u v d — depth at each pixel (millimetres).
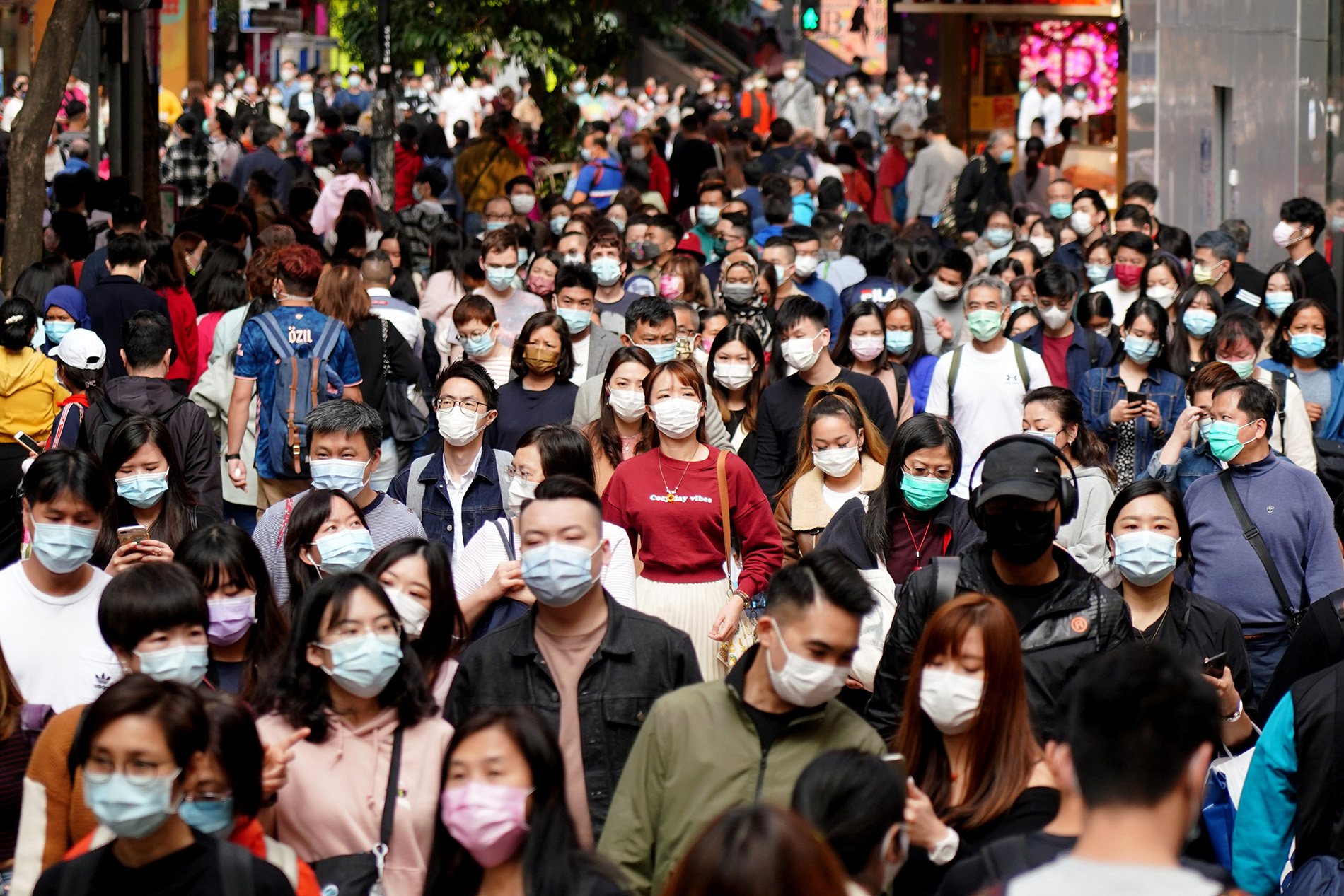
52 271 10711
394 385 9805
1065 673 5180
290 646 4883
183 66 34594
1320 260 13195
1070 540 7422
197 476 8383
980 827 4516
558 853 4105
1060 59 32250
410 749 4871
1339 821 5090
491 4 27547
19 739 5059
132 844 4020
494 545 6586
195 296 11992
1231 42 18516
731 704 4703
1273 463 7457
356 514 6309
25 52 25641
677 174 21047
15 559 8797
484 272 11773
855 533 6746
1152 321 9625
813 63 41531
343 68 42031
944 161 21953
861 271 14141
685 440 7246
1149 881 3092
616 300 12227
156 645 4969
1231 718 5906
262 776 4414
